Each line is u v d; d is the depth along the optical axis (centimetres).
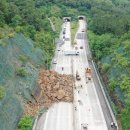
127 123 9550
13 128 8919
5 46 11406
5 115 8756
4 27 14012
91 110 10944
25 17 17538
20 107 9906
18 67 11625
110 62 14188
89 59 17138
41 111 10600
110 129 9694
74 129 9675
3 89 9325
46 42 17238
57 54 17925
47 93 11806
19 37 13700
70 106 11212
